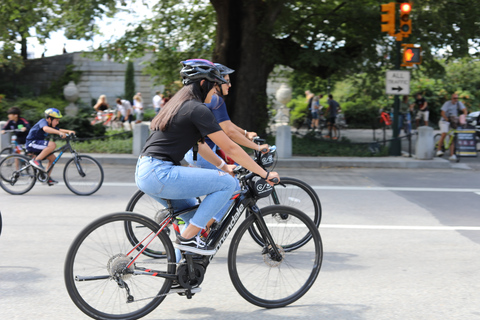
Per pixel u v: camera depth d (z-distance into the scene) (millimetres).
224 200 7758
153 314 8047
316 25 33688
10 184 18312
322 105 52969
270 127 33500
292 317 7977
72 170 18297
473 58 32844
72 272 7508
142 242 7895
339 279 9727
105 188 19812
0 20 31797
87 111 67500
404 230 13453
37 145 18438
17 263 10539
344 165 26688
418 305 8469
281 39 33656
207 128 7398
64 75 75000
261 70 32844
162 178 7410
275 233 9055
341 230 13406
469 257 11164
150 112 67688
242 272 8500
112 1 26625
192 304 8477
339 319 7906
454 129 28969
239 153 7590
